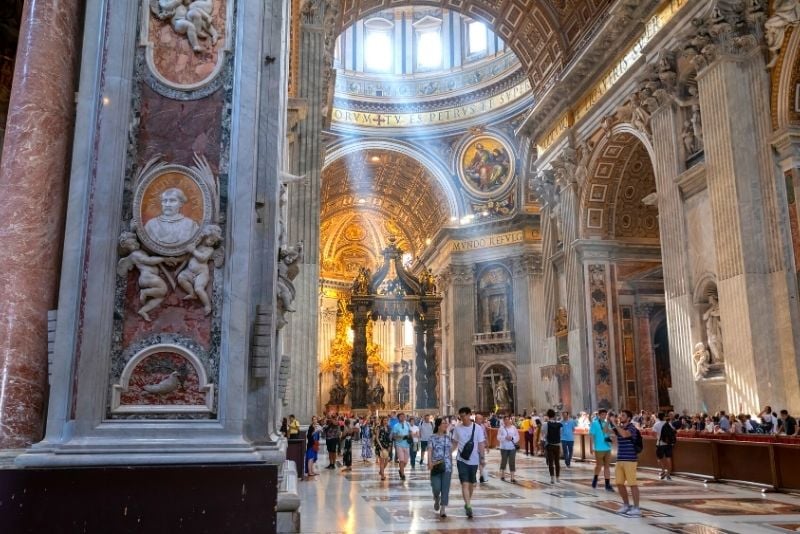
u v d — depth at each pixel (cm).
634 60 1741
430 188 3700
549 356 2311
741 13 1338
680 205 1522
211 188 459
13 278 444
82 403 410
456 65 3450
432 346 2647
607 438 997
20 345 437
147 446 407
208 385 430
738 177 1288
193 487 401
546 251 2370
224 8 495
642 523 670
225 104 477
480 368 3269
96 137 453
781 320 1218
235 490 405
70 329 423
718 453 1073
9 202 453
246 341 443
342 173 3844
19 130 462
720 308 1316
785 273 1217
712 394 1395
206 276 445
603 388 1977
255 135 475
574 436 1631
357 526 650
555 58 2334
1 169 462
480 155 3447
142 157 457
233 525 401
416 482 1135
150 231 443
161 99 469
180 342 434
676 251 1527
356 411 2525
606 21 1791
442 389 3506
